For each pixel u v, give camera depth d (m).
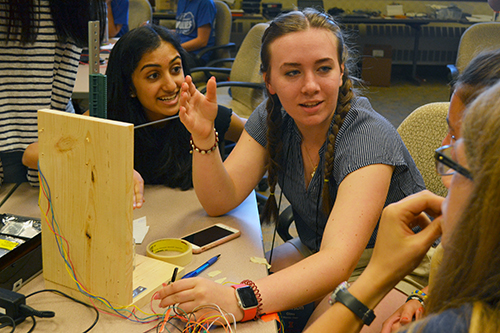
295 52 1.10
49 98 1.47
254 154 1.36
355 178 1.08
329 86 1.12
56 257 0.96
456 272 0.55
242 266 1.08
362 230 1.03
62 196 0.92
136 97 1.47
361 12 6.29
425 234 0.79
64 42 1.47
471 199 0.52
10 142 1.44
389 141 1.13
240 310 0.91
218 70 3.24
